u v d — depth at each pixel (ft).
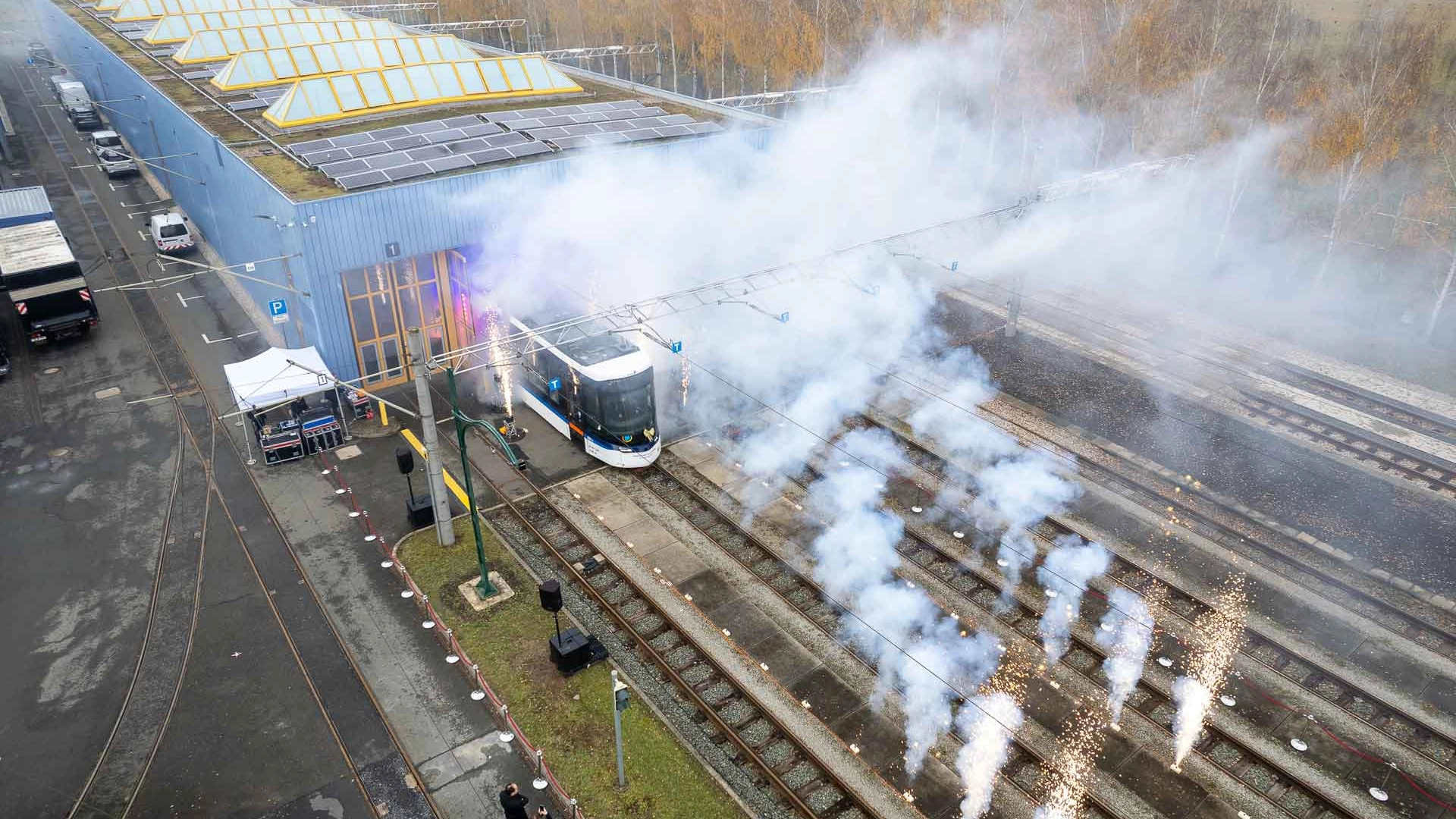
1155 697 64.13
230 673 66.08
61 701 63.52
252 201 107.76
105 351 116.78
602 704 63.41
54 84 253.03
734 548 80.48
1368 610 71.97
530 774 57.77
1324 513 84.12
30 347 118.11
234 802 55.72
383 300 102.22
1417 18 166.20
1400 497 86.79
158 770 58.03
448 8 315.58
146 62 181.68
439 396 107.04
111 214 167.32
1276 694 64.28
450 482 90.33
